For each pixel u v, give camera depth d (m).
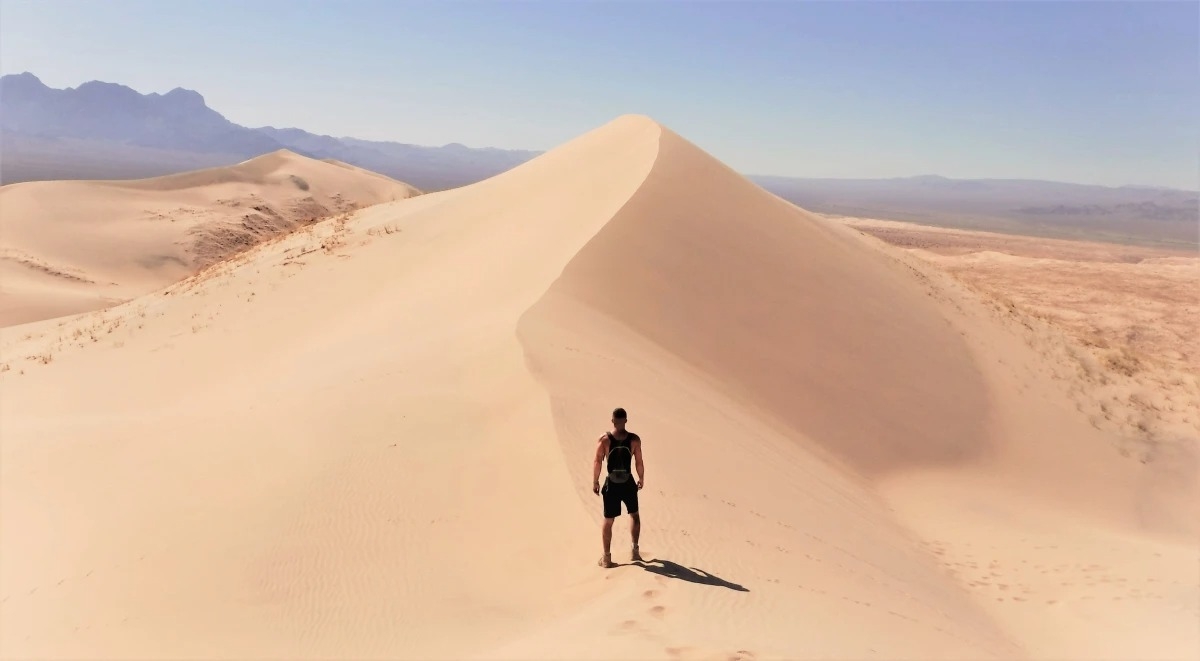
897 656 7.41
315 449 11.91
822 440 18.89
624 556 8.57
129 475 12.80
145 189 94.19
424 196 45.44
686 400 15.73
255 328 26.88
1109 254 114.44
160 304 31.80
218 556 9.67
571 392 12.88
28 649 8.64
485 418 12.10
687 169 30.70
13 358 28.52
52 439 15.67
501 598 8.25
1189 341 39.84
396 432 11.97
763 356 21.19
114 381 23.98
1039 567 13.88
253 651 7.87
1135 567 13.79
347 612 8.31
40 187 83.81
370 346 20.61
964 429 21.14
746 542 9.87
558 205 30.17
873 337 24.09
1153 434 22.64
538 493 9.96
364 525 9.84
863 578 10.48
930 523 16.05
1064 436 21.83
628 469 8.44
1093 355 29.09
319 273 31.16
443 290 25.16
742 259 25.36
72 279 63.91
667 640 6.21
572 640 6.33
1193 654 10.10
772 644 6.50
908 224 190.00
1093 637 10.89
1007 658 9.37
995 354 26.47
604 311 19.86
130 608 9.04
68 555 10.62
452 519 9.76
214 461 12.51
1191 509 19.16
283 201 106.06
